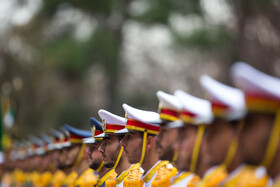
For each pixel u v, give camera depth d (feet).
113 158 29.71
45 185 51.57
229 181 16.01
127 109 26.45
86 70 137.69
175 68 184.75
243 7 120.06
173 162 24.84
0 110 81.97
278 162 14.93
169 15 133.59
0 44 142.92
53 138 46.47
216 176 18.63
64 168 42.11
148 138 26.45
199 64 149.59
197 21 130.82
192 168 20.27
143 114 26.50
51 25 143.54
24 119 140.36
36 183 57.06
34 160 58.85
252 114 14.98
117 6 140.77
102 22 140.15
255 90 14.52
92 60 136.77
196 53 140.15
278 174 14.99
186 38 130.21
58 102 142.72
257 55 118.73
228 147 17.08
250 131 15.19
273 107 14.56
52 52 134.92
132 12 145.07
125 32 149.48
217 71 135.44
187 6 130.00
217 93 16.43
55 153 44.80
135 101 187.42
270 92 14.34
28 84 141.18
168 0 132.77
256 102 14.61
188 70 162.50
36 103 141.79
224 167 18.12
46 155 52.11
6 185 75.05
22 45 143.43
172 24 136.87
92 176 36.17
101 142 31.89
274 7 117.80
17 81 141.38
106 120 29.48
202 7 130.62
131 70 192.85
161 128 23.45
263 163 15.10
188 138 20.22
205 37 127.34
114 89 149.48
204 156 19.97
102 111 29.32
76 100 144.77
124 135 29.01
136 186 28.17
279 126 14.64
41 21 142.31
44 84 141.08
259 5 117.60
